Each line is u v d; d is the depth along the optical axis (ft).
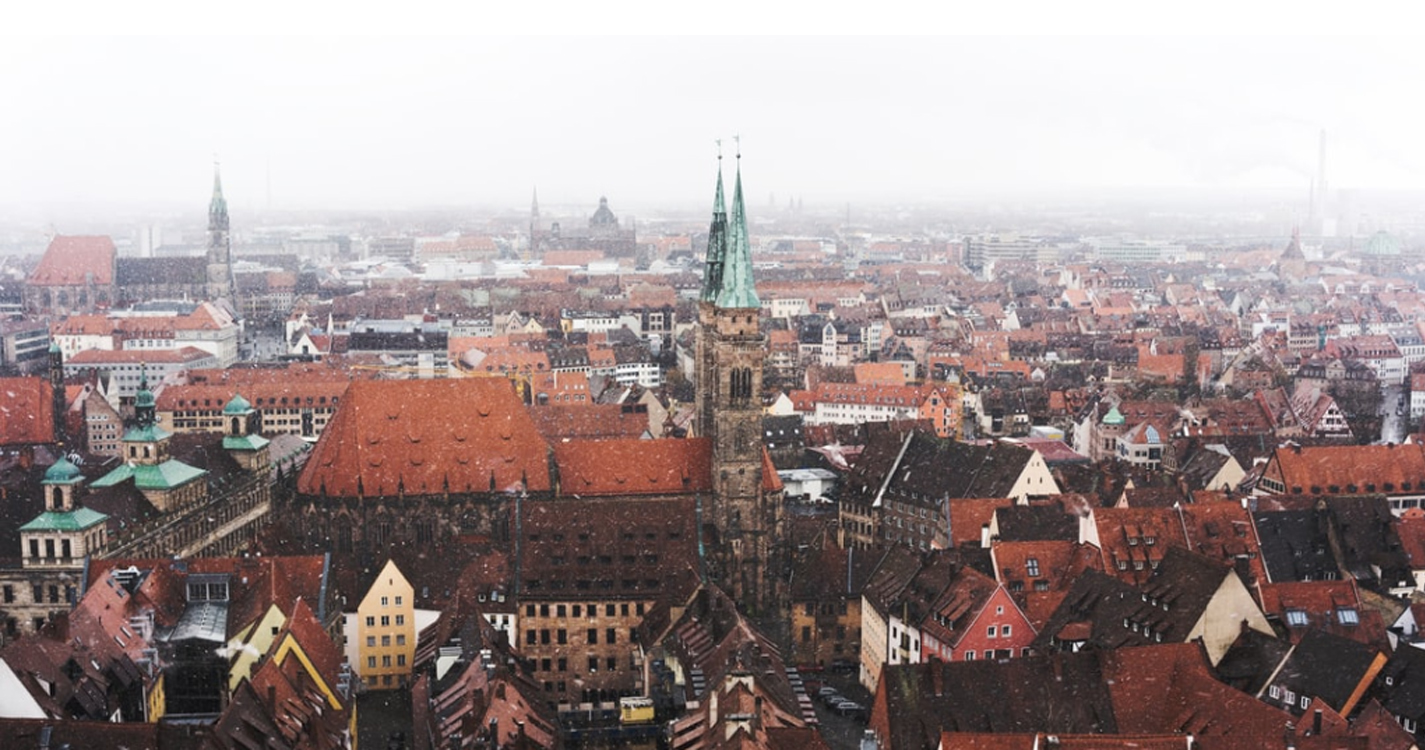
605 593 631.15
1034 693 467.11
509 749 432.25
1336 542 650.84
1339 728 434.30
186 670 512.63
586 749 524.52
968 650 554.05
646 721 540.11
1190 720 458.91
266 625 512.63
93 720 418.92
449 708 493.36
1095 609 553.64
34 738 382.63
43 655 440.45
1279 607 552.41
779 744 418.72
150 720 487.61
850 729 565.94
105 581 527.40
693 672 501.15
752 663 477.77
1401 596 618.44
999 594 557.33
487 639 530.27
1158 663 474.49
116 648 485.97
